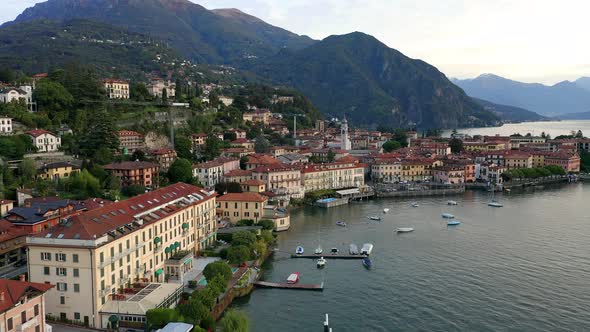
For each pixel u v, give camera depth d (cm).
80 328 9912
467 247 16925
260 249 15300
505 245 17100
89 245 9894
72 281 10038
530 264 15000
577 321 11219
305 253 16412
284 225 19825
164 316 9744
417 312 11731
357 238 18362
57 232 10194
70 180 18825
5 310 7719
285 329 10850
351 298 12600
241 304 12231
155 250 12456
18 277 11631
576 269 14525
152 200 13725
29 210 14400
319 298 12619
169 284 11406
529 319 11331
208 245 16238
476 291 12950
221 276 11850
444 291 12975
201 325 10200
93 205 16100
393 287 13312
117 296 10469
